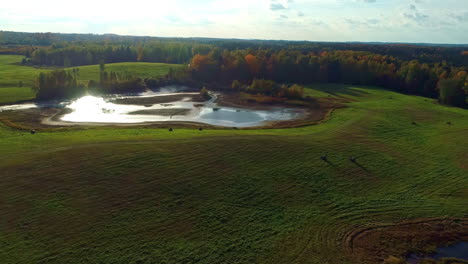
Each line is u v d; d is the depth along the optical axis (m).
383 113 70.25
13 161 34.53
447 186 35.47
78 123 58.94
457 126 62.16
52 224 24.75
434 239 25.83
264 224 26.47
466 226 27.78
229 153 39.69
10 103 73.31
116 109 73.19
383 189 34.03
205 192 30.75
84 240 23.23
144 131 49.59
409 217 28.70
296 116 69.56
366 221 27.70
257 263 21.88
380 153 44.28
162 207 27.94
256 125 61.50
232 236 24.69
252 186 32.41
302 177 35.12
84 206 27.27
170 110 73.81
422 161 42.78
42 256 21.47
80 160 35.28
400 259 23.14
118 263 21.22
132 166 34.50
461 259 23.78
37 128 53.66
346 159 40.94
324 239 24.86
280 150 41.88
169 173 33.66
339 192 32.69
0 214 25.50
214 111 74.00
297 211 28.69
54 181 30.75
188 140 43.44
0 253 21.45
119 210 27.06
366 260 22.80
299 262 22.12
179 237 24.22
